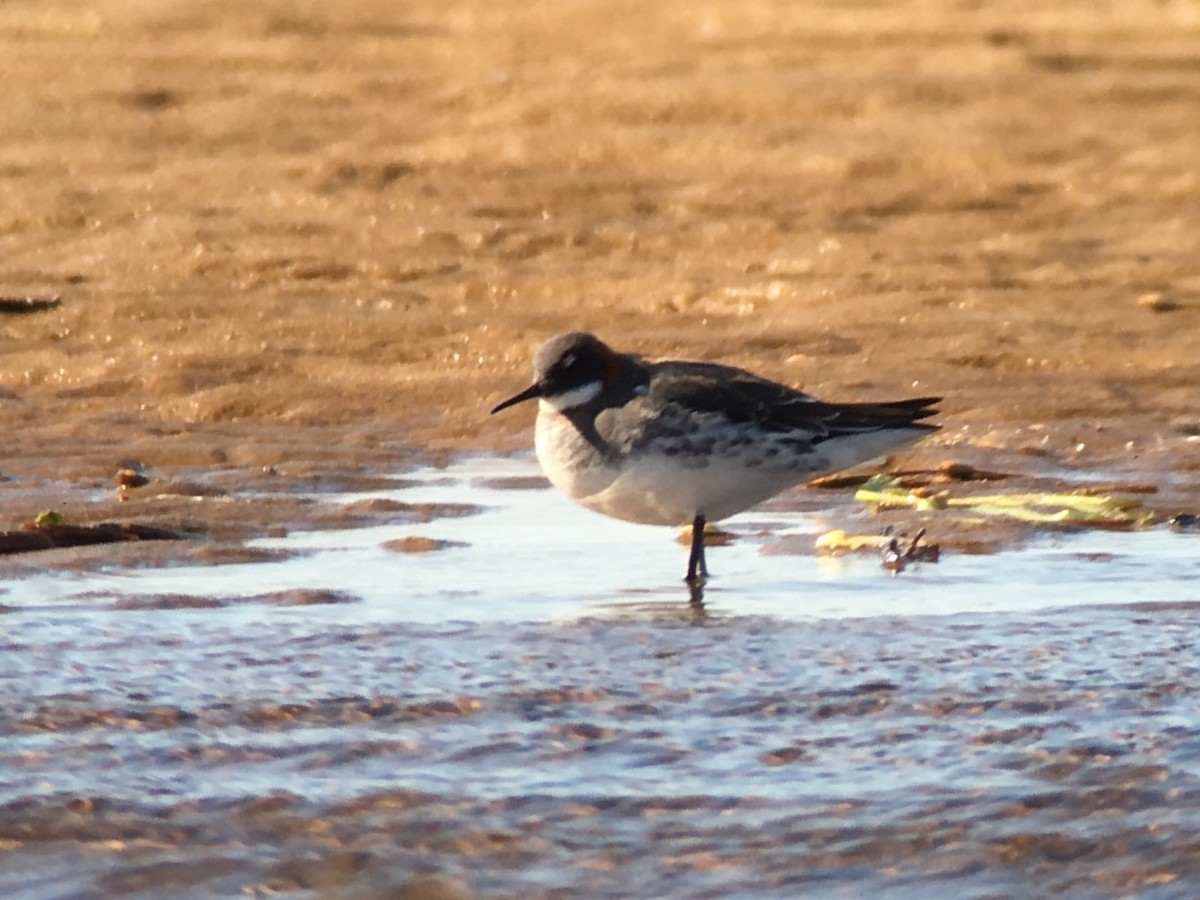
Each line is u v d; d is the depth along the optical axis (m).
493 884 7.09
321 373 18.69
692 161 29.42
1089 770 8.03
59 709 8.85
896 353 19.30
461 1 47.56
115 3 43.88
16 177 28.03
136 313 20.97
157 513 13.41
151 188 27.34
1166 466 15.31
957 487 14.55
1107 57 38.72
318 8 44.88
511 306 21.80
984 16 44.94
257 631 10.23
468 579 11.67
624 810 7.70
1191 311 21.03
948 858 7.25
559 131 31.25
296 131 31.48
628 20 44.84
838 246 24.52
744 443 11.77
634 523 12.91
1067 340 19.75
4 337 20.05
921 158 29.50
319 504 13.91
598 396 11.91
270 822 7.61
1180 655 9.68
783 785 7.93
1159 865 7.17
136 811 7.69
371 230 24.98
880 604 10.95
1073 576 11.69
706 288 22.31
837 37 41.41
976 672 9.42
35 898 7.01
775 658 9.73
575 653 9.84
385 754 8.32
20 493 14.13
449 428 16.91
